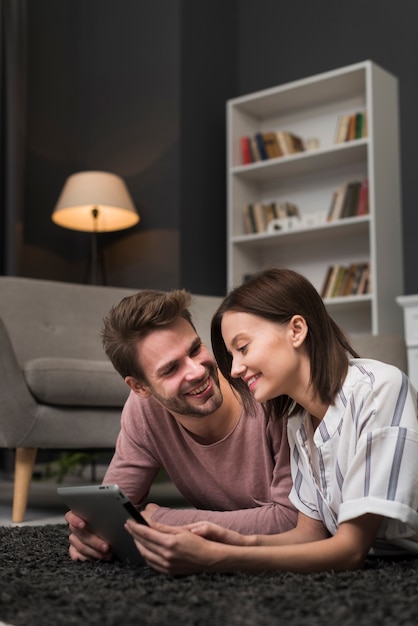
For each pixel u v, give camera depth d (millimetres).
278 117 5297
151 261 5109
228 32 5570
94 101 5602
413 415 1293
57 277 5492
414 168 4707
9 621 1031
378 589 1127
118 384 2717
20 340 3297
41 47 5527
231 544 1272
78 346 3420
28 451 2588
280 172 5113
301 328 1316
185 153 5102
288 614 996
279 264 1395
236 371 1330
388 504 1230
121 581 1247
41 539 1813
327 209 5027
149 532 1214
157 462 1664
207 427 1533
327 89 4902
